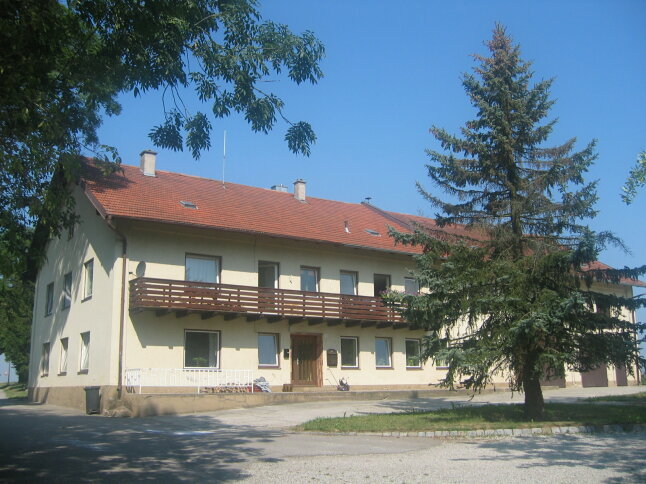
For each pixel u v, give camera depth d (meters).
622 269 14.43
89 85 10.87
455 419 14.87
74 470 9.45
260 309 23.69
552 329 13.66
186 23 11.27
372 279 28.41
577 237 15.07
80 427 15.82
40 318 30.05
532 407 14.74
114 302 21.62
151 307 21.20
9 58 9.26
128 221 21.86
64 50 10.48
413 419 15.03
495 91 15.78
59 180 11.43
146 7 10.62
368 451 11.20
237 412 19.44
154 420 17.67
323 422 15.04
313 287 26.89
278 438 13.20
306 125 12.47
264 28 12.22
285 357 25.11
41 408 23.66
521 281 13.95
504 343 13.92
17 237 10.58
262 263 25.66
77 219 11.61
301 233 26.00
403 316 15.93
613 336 14.34
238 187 30.16
